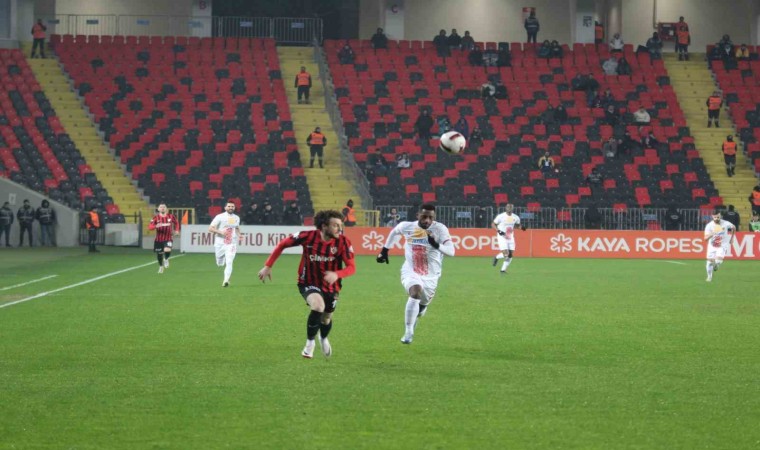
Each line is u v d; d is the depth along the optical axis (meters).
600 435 14.61
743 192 79.69
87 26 95.25
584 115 87.00
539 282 44.28
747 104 89.88
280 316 29.61
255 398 17.12
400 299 35.25
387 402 16.84
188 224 67.25
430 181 76.69
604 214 73.06
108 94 83.62
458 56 93.44
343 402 16.84
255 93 85.62
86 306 32.25
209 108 83.38
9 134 76.94
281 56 92.81
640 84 91.12
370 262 58.44
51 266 51.91
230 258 40.53
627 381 18.94
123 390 17.80
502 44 94.06
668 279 46.88
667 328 27.36
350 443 14.04
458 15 100.06
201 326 27.09
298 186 75.25
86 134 79.50
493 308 32.59
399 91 88.12
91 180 74.06
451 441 14.19
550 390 17.98
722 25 100.50
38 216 70.44
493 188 76.31
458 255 67.56
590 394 17.64
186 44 91.88
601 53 95.38
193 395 17.38
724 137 86.12
